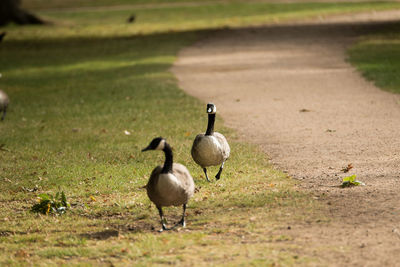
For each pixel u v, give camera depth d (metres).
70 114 20.70
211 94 22.91
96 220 9.04
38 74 31.88
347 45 35.66
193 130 16.48
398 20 47.44
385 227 7.50
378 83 22.25
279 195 9.45
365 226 7.60
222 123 17.20
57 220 9.22
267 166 12.02
